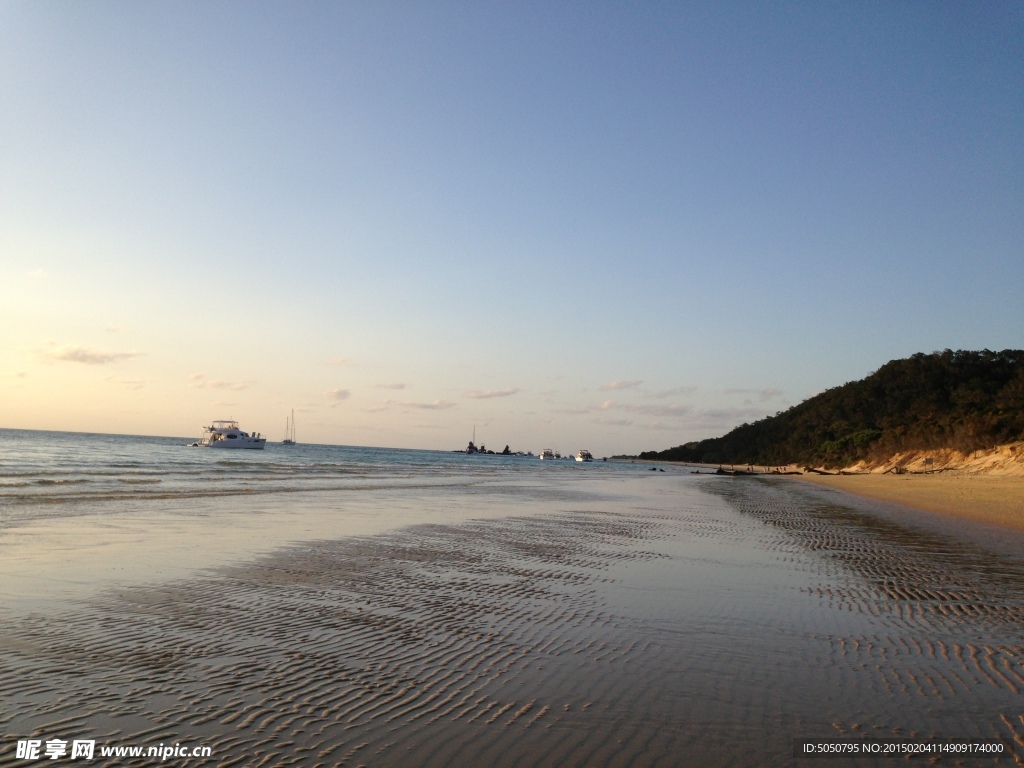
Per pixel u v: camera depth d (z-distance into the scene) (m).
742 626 8.03
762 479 67.94
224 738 4.75
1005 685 6.10
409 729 4.97
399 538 15.27
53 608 8.15
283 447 188.50
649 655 6.83
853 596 9.86
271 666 6.31
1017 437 67.06
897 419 105.62
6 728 4.80
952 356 123.75
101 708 5.22
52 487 26.52
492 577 10.91
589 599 9.39
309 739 4.77
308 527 16.80
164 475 38.19
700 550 14.44
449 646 7.07
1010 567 12.87
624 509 25.22
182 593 9.17
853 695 5.80
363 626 7.79
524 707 5.43
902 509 26.92
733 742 4.86
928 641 7.49
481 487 37.53
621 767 4.46
